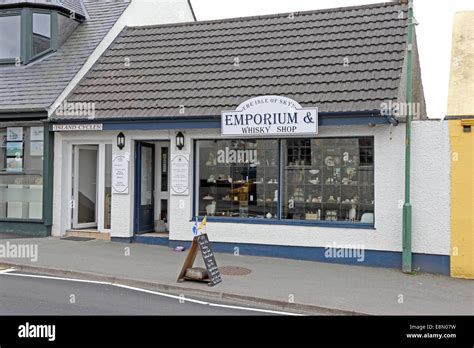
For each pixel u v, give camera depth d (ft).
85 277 31.58
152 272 32.12
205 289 28.55
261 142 39.34
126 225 42.24
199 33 48.96
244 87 40.47
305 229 37.14
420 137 34.47
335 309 25.55
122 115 40.93
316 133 35.47
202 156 40.88
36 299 26.09
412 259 34.45
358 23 43.39
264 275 32.32
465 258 33.06
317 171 37.86
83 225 46.42
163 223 44.96
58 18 49.52
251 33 46.75
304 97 37.35
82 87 45.42
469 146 33.27
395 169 35.06
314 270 34.06
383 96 35.19
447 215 33.76
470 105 34.94
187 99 40.81
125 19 52.95
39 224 44.68
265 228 38.17
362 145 36.58
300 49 42.70
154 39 49.80
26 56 48.34
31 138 45.57
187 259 30.35
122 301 26.50
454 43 38.81
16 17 49.21
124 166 42.22
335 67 39.50
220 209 40.32
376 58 38.99
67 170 45.27
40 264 33.50
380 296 28.19
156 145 45.34
